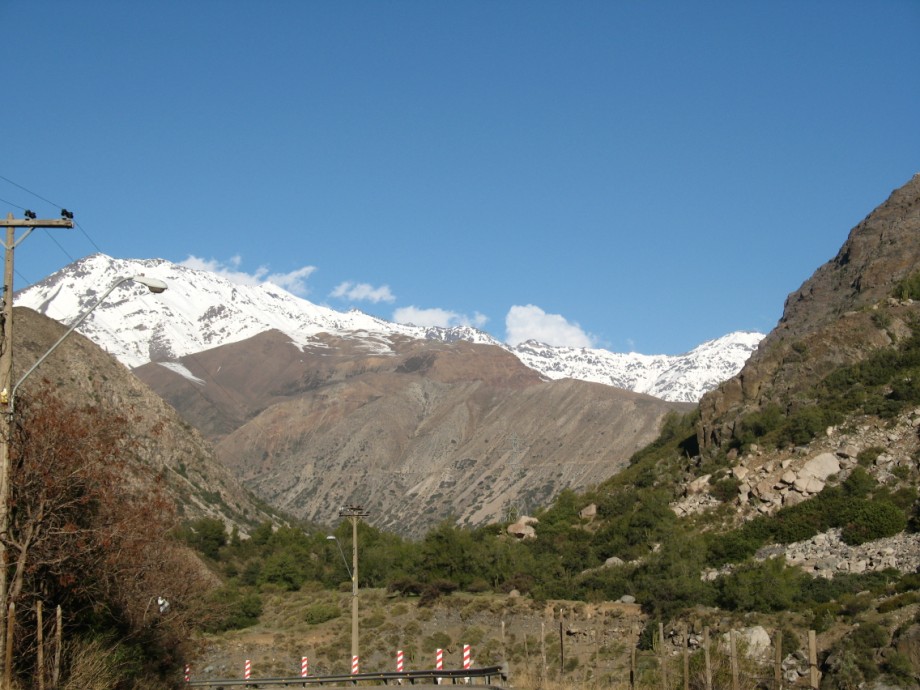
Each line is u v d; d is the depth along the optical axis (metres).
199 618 37.62
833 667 39.50
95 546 26.45
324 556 108.12
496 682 36.28
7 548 23.56
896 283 99.75
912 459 68.94
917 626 40.25
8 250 22.69
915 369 80.81
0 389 22.48
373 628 71.88
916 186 117.50
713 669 28.23
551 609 65.88
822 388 83.56
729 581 58.88
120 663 28.97
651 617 58.25
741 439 82.94
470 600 72.25
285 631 75.38
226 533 116.44
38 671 23.25
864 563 58.66
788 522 67.00
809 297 111.94
